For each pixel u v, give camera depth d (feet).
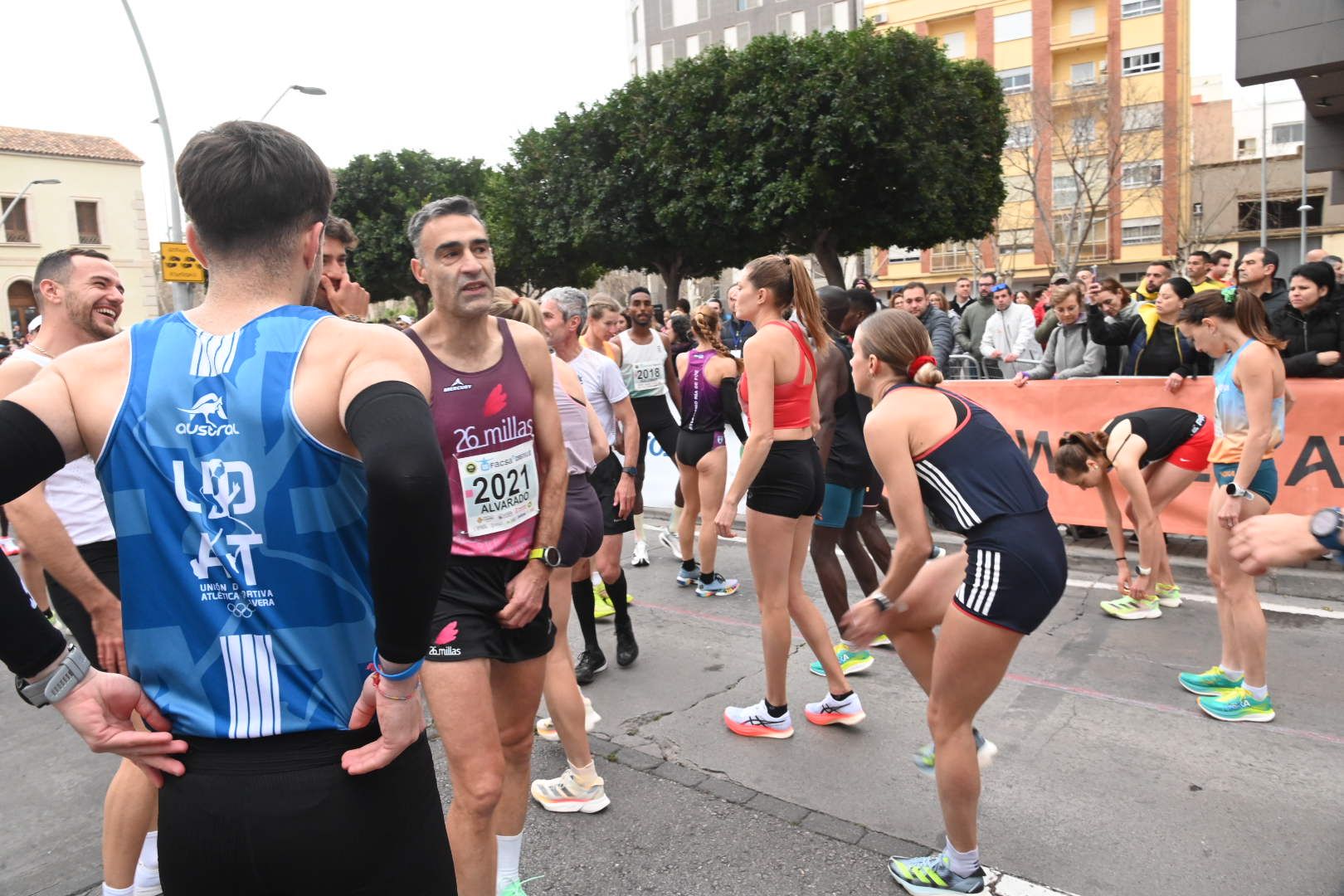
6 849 10.28
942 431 8.17
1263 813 9.71
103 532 10.34
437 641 7.27
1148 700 12.65
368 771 4.25
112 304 10.33
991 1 134.82
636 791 10.75
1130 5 128.36
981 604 7.85
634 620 17.44
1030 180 126.41
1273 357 11.78
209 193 4.22
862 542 16.49
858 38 64.49
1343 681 12.98
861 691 13.41
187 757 4.27
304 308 4.34
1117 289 23.98
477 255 7.52
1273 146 177.88
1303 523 5.39
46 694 3.98
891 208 67.51
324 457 4.09
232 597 4.15
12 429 3.86
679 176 68.74
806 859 9.21
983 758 9.29
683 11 166.20
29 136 124.06
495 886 7.34
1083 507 20.53
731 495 11.15
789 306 11.64
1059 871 8.82
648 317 21.24
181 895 4.34
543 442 8.28
